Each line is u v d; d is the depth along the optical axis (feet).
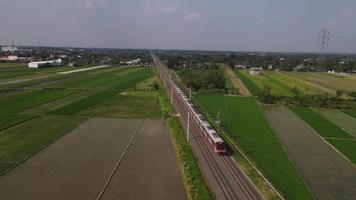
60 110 300.61
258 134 244.83
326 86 535.19
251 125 271.90
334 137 247.70
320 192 153.28
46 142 207.51
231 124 272.92
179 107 326.24
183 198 139.64
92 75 611.47
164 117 281.54
